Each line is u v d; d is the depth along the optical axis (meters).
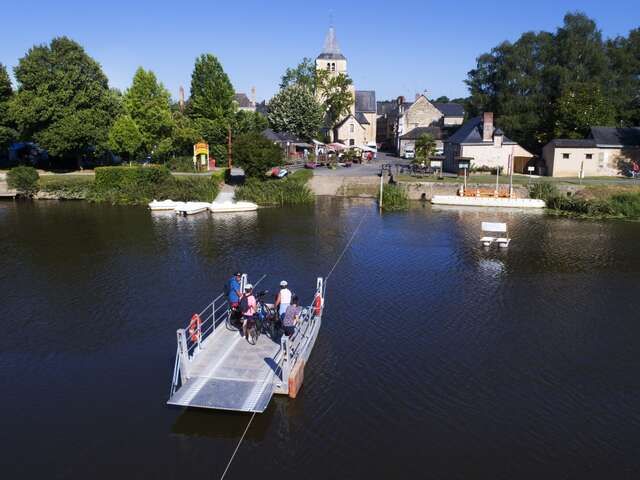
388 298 27.81
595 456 15.23
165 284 29.75
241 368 17.86
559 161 67.88
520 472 14.52
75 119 64.62
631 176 66.88
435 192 62.28
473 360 20.92
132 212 53.47
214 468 14.46
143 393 18.22
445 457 15.06
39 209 55.31
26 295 28.09
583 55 84.56
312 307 23.39
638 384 19.27
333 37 120.75
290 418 16.73
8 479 14.00
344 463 14.73
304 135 99.19
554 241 41.09
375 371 19.84
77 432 16.03
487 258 35.97
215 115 81.62
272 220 49.22
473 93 94.31
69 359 20.81
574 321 24.98
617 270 33.19
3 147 67.62
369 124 116.81
